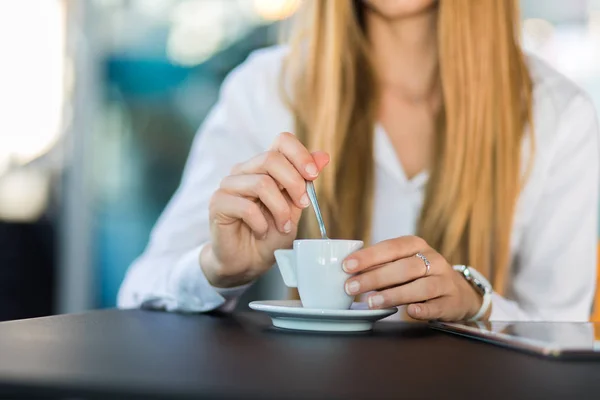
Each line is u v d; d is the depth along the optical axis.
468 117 1.38
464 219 1.36
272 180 0.96
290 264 0.90
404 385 0.60
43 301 2.78
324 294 0.87
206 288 1.03
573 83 1.48
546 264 1.40
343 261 0.87
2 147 2.74
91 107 2.73
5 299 2.78
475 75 1.38
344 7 1.40
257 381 0.59
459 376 0.63
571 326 0.85
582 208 1.41
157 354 0.68
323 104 1.42
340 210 1.38
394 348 0.75
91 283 2.75
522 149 1.41
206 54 2.64
